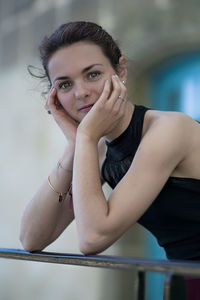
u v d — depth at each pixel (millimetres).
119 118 2230
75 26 2285
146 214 2332
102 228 2014
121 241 6680
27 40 7867
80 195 2080
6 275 7719
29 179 7750
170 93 6859
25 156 7832
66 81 2309
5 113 8148
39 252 1988
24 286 7516
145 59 6652
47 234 2527
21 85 7914
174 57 6652
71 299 7027
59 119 2498
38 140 7684
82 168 2131
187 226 2262
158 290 6398
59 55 2285
